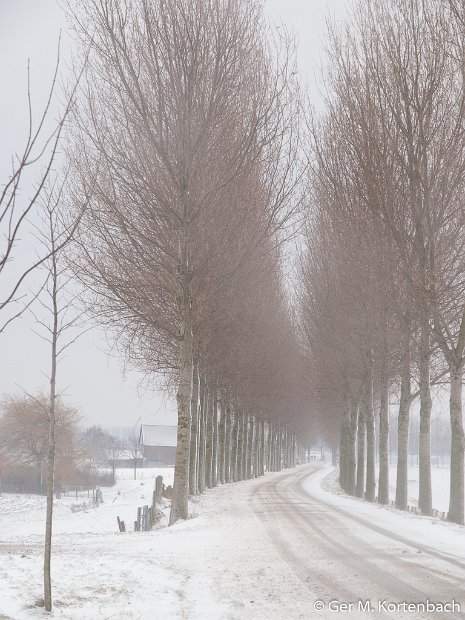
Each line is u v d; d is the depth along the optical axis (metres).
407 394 64.38
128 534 41.47
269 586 21.94
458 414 50.09
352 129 53.44
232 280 53.50
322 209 68.38
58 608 18.47
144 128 45.25
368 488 79.56
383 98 51.22
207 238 48.75
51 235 19.09
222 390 102.62
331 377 98.44
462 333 49.88
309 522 43.47
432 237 49.91
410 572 24.55
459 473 49.53
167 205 46.50
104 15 44.94
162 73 45.25
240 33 46.91
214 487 96.38
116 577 22.83
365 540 34.44
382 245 56.38
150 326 56.91
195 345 67.12
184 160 46.00
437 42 48.72
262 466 160.25
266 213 50.34
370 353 78.81
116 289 48.72
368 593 20.86
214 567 25.62
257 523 42.72
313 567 25.64
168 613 18.12
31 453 168.12
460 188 49.47
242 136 47.16
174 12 45.12
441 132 49.44
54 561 26.09
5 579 21.97
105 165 45.72
